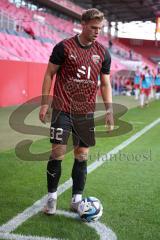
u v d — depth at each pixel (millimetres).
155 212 4305
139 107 18141
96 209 3936
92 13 3701
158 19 46938
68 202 4555
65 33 33656
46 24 31078
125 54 42688
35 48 23219
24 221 3961
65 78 3873
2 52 17891
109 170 6141
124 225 3918
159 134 9992
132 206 4484
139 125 11602
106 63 4004
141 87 18406
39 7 34281
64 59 3822
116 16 48875
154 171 6121
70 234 3666
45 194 4855
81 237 3607
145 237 3645
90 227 3840
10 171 5938
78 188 4227
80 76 3830
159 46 57500
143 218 4121
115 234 3691
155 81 25266
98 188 5156
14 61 16125
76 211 4219
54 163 4020
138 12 46625
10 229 3760
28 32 25953
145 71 18734
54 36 29891
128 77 30516
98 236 3639
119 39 57500
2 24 23438
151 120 12891
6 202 4543
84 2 41281
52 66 3891
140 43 57969
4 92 15508
